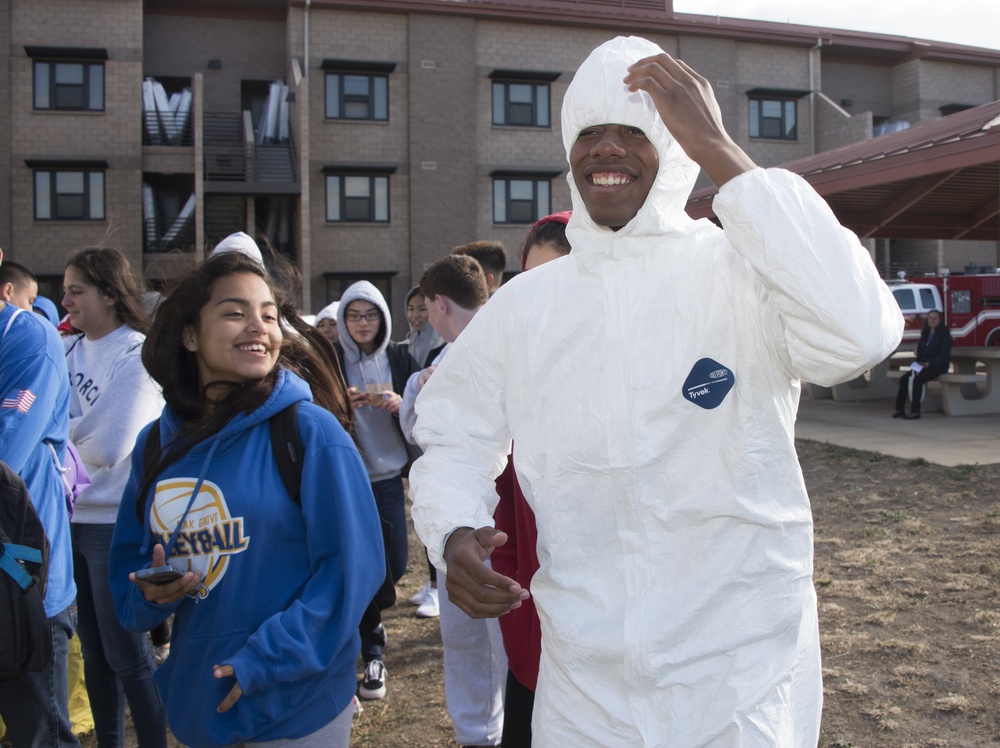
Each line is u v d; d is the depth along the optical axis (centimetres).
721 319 149
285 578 199
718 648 147
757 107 2870
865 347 133
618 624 151
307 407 209
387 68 2516
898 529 614
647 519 151
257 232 2483
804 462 908
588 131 160
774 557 149
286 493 201
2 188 2303
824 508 695
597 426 153
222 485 199
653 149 156
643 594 151
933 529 610
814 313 134
